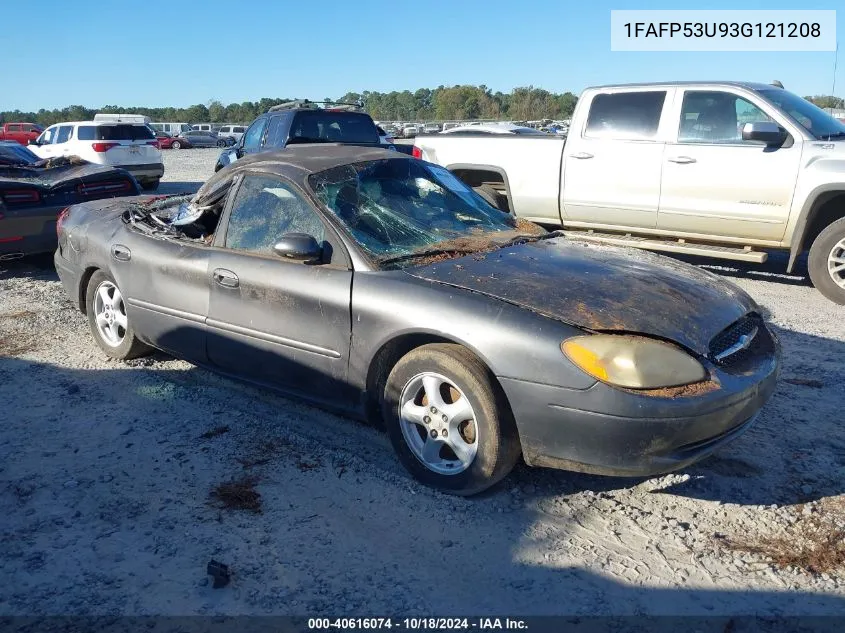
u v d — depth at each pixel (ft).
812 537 10.50
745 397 10.77
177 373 17.21
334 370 12.62
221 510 11.30
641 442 10.12
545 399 10.41
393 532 10.71
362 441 13.58
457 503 11.43
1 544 10.48
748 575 9.70
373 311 11.91
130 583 9.62
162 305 15.56
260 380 14.17
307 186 13.69
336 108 43.93
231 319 14.07
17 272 28.73
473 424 11.23
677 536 10.57
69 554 10.23
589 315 10.78
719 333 11.25
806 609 9.05
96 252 17.51
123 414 14.89
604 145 26.53
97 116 107.65
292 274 13.05
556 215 28.48
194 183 68.95
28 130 147.13
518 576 9.73
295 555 10.18
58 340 19.76
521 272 12.17
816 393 15.53
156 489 11.94
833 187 22.29
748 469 12.42
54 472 12.51
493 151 29.43
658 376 10.18
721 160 24.23
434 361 11.27
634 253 14.32
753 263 29.58
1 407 15.26
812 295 24.23
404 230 13.64
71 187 27.55
